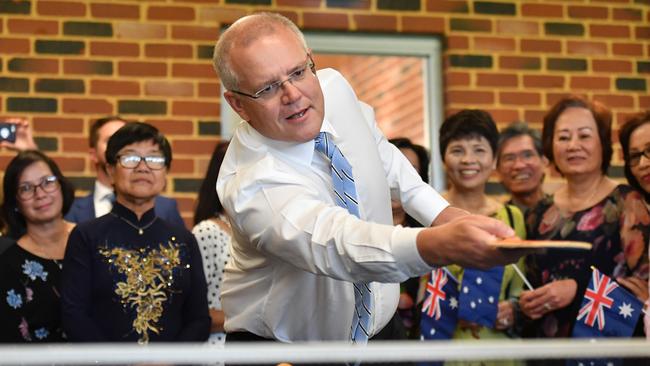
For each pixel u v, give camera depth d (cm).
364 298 265
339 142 275
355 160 276
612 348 166
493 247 203
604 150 403
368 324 265
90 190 526
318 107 255
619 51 589
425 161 438
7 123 475
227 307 289
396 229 225
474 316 388
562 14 584
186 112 539
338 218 236
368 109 302
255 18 254
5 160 510
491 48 575
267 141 263
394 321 308
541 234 401
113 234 375
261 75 247
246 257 278
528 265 401
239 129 274
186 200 534
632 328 365
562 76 581
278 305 275
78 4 535
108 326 367
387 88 579
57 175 400
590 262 383
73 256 370
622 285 375
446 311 392
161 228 384
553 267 391
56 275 388
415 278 404
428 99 577
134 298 370
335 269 233
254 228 251
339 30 564
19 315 380
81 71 532
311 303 272
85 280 368
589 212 391
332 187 265
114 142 385
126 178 378
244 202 253
